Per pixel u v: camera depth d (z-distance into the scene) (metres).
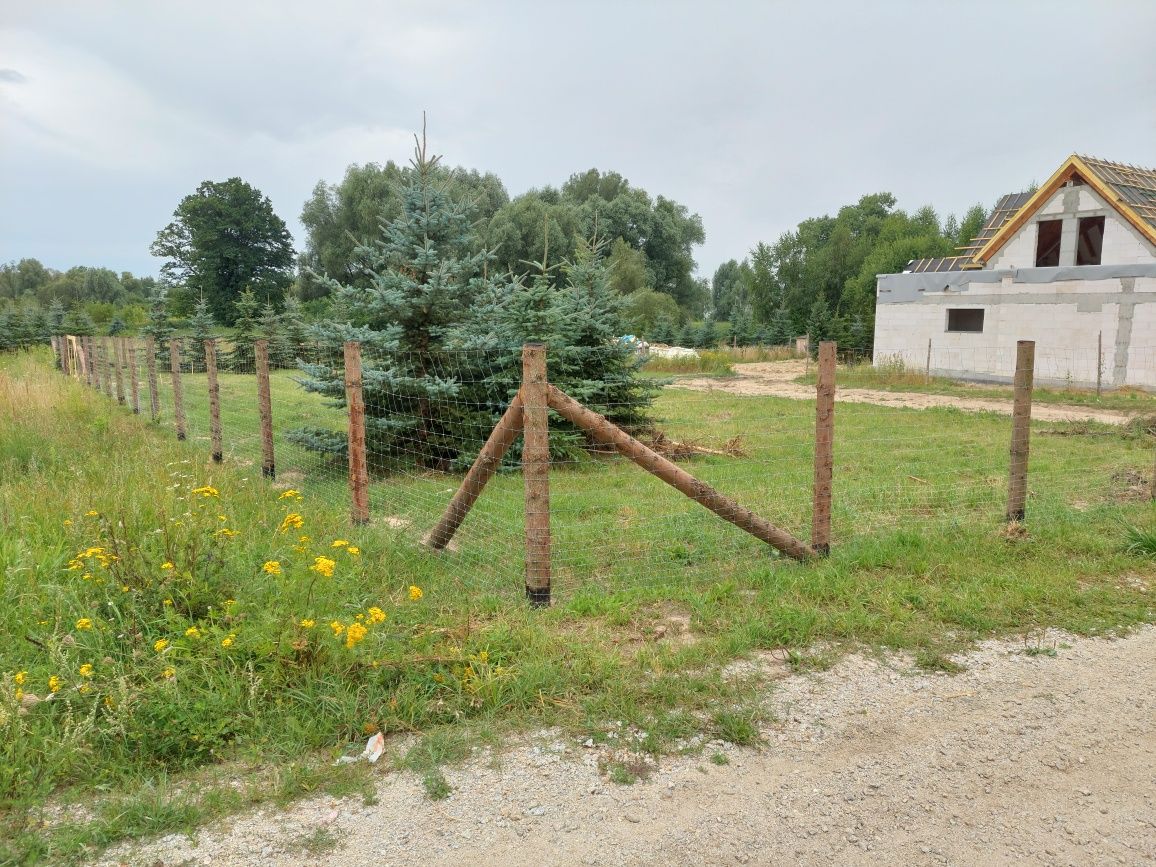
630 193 66.31
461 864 2.64
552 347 9.47
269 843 2.73
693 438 11.52
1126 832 2.80
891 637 4.34
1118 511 6.67
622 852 2.70
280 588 4.27
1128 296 20.39
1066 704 3.70
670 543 5.98
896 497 7.46
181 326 36.41
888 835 2.79
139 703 3.32
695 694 3.71
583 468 9.16
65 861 2.64
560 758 3.24
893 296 25.31
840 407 16.19
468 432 9.18
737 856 2.68
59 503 6.29
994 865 2.64
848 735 3.43
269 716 3.40
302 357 10.65
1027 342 6.21
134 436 11.05
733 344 43.22
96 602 4.20
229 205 56.69
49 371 23.86
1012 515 6.45
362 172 50.31
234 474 8.42
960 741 3.39
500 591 4.95
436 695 3.63
